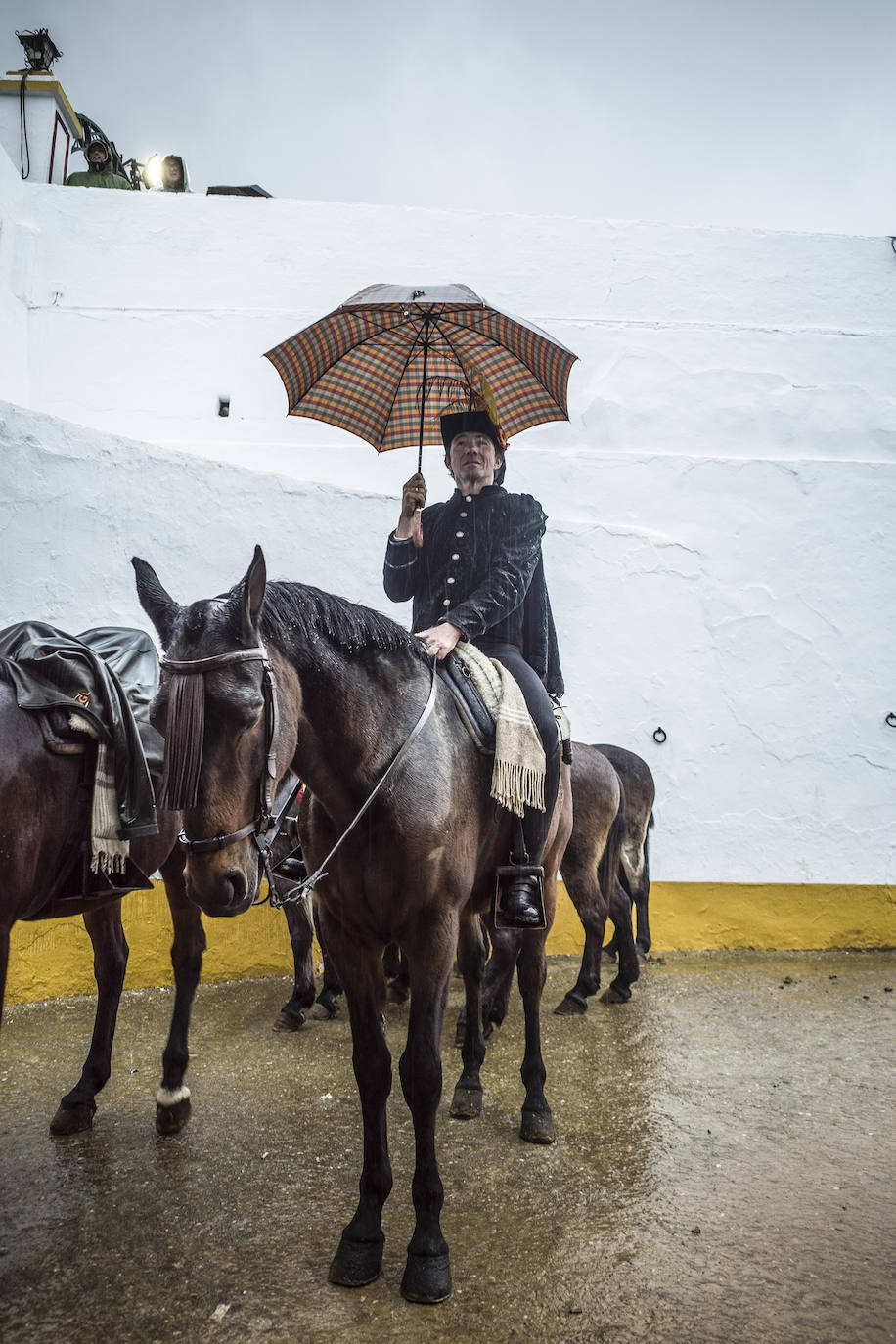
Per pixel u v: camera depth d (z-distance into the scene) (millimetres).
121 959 3738
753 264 8062
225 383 7543
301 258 7730
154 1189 3088
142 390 7477
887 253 8164
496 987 4672
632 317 7918
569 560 6977
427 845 2512
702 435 7777
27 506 5559
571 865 5312
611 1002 5508
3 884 2773
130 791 3127
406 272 7816
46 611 5590
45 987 5379
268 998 5559
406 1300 2443
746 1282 2531
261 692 2178
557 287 7902
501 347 3172
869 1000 5609
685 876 6906
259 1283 2531
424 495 3172
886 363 7973
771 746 7055
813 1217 2920
